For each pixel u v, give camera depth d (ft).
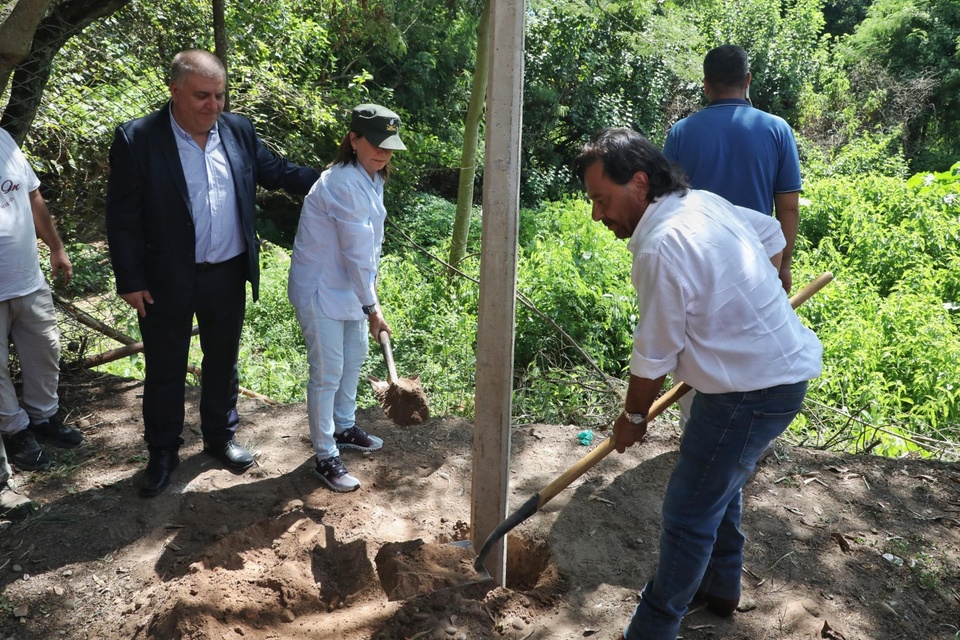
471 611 9.36
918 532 11.62
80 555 10.69
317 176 12.41
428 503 12.09
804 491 12.59
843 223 36.29
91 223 19.93
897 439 17.93
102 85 21.04
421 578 9.60
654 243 7.48
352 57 42.47
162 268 11.11
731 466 7.91
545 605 9.91
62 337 17.29
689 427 8.20
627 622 9.59
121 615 9.65
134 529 11.25
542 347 23.32
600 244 28.19
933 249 33.71
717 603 9.68
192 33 27.02
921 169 78.28
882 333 25.62
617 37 55.06
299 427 14.38
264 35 31.50
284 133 32.22
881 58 85.87
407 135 41.14
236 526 11.30
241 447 13.01
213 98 10.52
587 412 17.17
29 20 12.70
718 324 7.53
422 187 47.47
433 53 48.60
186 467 12.82
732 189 11.49
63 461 13.00
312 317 11.52
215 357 12.25
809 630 9.62
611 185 7.88
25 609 9.71
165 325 11.45
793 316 8.16
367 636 9.11
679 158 11.85
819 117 77.92
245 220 11.53
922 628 9.80
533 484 12.62
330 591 10.18
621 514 11.83
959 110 80.74
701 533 8.18
